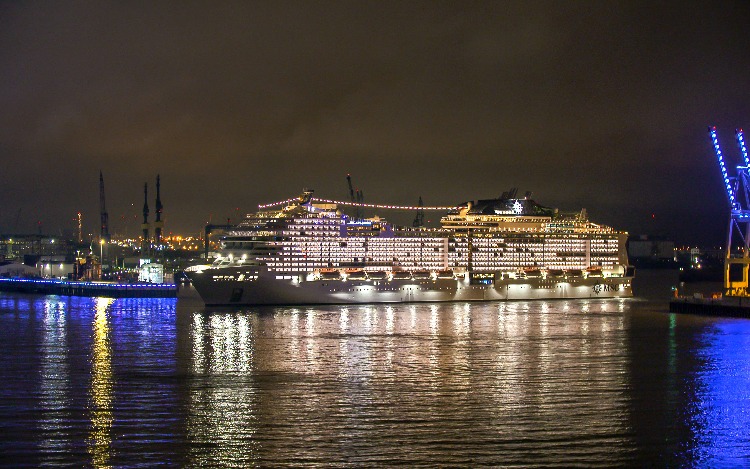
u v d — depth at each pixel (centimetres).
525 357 12731
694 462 7750
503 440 8275
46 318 19250
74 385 10638
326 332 15575
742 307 18300
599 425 8794
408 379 10994
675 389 10425
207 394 10119
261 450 7981
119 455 7838
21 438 8306
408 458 7769
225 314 19088
